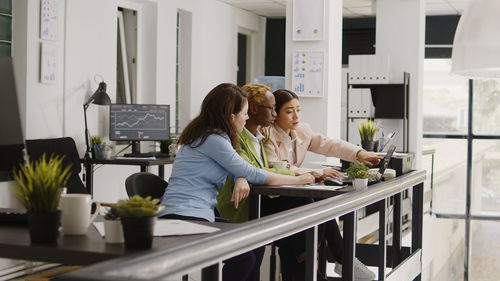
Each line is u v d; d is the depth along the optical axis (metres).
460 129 10.09
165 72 7.87
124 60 7.50
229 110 3.08
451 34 10.05
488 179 9.91
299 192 3.22
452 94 10.09
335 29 6.26
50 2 5.83
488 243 9.89
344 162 4.17
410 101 8.45
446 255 10.00
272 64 10.78
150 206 1.66
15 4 5.61
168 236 1.85
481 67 2.49
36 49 5.73
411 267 3.86
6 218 2.00
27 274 4.21
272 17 10.70
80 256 1.62
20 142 1.97
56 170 1.76
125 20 7.58
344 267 2.86
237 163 3.05
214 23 9.11
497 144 9.87
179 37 8.59
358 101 8.02
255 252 3.10
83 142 6.38
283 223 1.95
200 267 1.58
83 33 6.38
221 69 9.36
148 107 6.64
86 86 6.43
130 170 7.24
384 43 8.52
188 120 8.60
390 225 6.10
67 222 1.81
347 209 2.51
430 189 8.88
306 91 6.07
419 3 8.38
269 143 3.87
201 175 3.00
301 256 3.56
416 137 8.44
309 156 6.12
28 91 5.66
